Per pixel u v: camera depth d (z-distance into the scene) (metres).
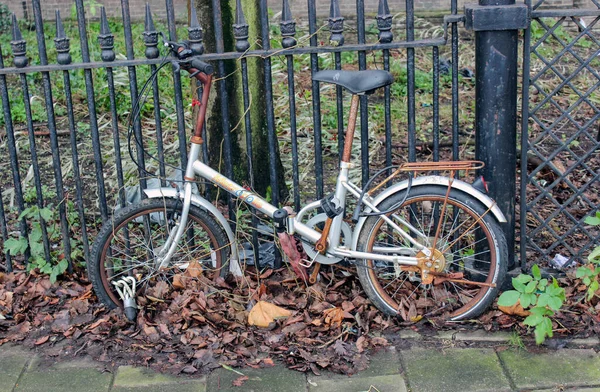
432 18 12.15
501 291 4.00
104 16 3.81
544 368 3.39
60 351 3.62
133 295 3.88
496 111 3.72
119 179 4.09
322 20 12.37
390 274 4.03
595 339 3.59
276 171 4.03
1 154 6.30
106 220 4.11
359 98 3.95
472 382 3.31
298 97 6.97
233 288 4.09
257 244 4.18
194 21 3.82
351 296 4.00
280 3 12.52
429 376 3.36
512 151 3.79
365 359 3.50
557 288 3.44
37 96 7.53
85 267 4.34
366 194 3.75
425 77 8.11
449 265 3.99
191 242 4.23
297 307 3.90
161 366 3.47
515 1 3.71
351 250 3.79
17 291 4.11
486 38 3.65
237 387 3.31
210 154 5.00
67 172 5.76
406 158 6.01
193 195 3.90
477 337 3.64
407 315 3.79
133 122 3.92
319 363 3.44
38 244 4.20
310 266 3.95
